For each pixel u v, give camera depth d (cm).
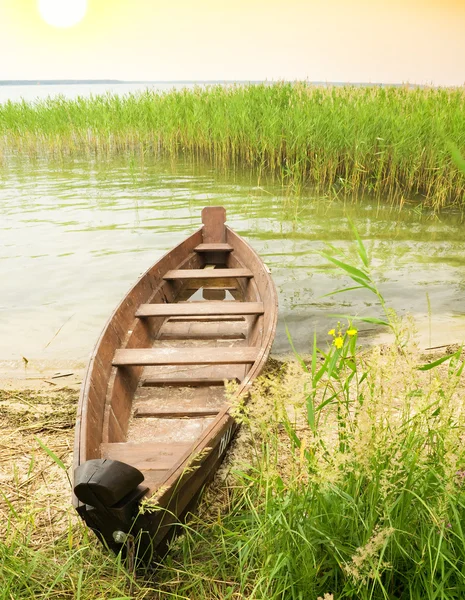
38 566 262
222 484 329
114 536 243
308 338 530
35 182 1216
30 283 655
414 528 226
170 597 250
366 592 210
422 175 1073
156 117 1515
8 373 471
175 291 600
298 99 1376
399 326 240
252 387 321
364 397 237
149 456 303
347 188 1089
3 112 1652
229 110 1378
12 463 354
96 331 544
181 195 1085
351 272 287
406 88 1397
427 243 798
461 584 209
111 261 727
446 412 221
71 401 430
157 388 421
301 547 225
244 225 881
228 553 264
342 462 216
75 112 1634
